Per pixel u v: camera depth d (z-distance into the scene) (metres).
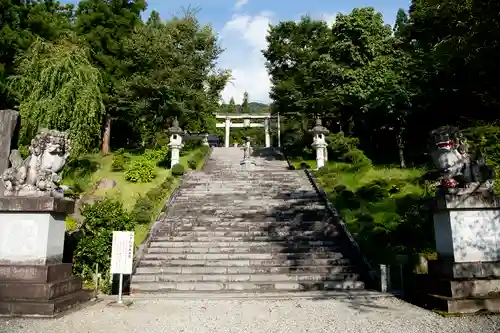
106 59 26.22
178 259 12.14
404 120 22.67
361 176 19.55
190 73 27.67
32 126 17.34
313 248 12.55
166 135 25.91
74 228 13.34
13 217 8.26
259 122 46.72
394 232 12.98
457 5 13.93
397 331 6.39
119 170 21.25
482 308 7.25
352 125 26.78
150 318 7.51
